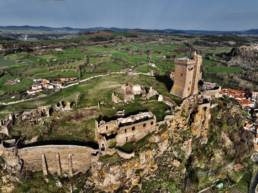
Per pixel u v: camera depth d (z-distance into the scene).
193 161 86.62
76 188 70.00
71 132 80.44
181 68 95.31
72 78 157.88
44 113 88.12
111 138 73.75
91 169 71.19
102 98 100.75
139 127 78.69
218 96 107.94
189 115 91.69
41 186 67.81
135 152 74.81
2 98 121.31
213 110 98.25
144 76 134.62
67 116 86.25
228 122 98.50
